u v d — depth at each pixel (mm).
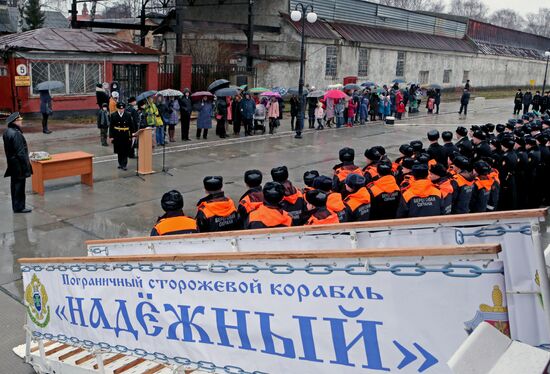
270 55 30469
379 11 36719
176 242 4402
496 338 1600
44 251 8359
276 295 2650
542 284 1962
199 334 3070
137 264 3398
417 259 2160
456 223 3129
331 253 2400
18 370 5316
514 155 9867
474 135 10336
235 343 2877
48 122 20562
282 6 30531
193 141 18109
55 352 4941
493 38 51594
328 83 32219
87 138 17953
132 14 72750
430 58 40438
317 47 30984
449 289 2082
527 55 55969
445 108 32719
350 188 6238
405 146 8891
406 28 39469
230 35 32438
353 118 23703
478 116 29203
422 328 2166
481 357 1537
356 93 23812
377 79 35719
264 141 18812
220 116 18906
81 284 3973
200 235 4281
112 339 3723
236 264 2805
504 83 51875
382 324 2281
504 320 1977
